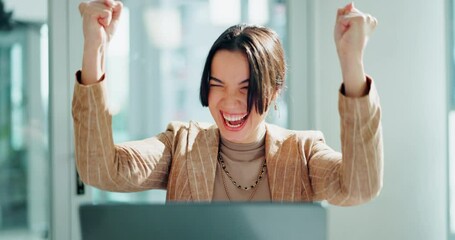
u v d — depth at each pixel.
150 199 3.19
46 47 2.97
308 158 1.54
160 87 3.20
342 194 1.39
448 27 3.37
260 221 1.05
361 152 1.30
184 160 1.52
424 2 3.26
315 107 3.54
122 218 1.05
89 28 1.32
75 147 1.38
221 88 1.43
